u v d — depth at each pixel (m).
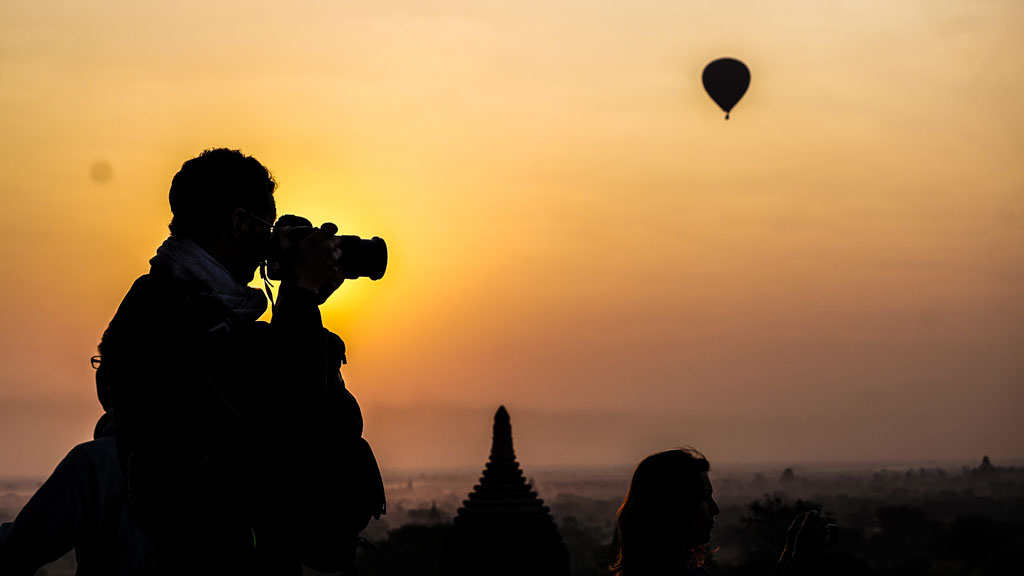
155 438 3.10
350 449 3.36
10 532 3.23
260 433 3.21
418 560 69.25
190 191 3.42
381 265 3.56
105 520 3.27
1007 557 83.88
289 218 3.57
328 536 3.27
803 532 5.32
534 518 31.33
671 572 4.84
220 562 3.18
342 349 3.54
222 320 3.26
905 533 105.06
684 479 4.92
